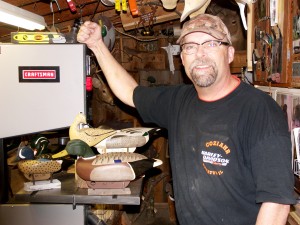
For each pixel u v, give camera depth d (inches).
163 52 162.9
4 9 60.8
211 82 47.5
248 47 85.6
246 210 46.4
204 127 48.3
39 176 57.1
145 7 109.6
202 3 72.4
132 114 148.6
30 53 60.4
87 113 63.2
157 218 148.5
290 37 56.9
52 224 63.1
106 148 58.4
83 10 110.9
